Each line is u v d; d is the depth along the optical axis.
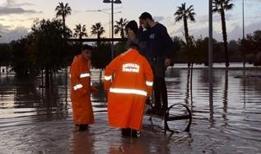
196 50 60.91
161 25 12.13
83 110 12.21
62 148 10.09
